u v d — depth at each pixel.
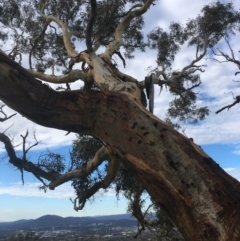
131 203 13.02
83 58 8.80
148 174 4.52
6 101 5.36
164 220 12.87
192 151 4.51
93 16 7.36
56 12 12.38
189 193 4.15
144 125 4.87
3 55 5.12
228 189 4.06
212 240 3.81
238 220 3.75
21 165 8.27
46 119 5.36
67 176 8.40
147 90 6.71
